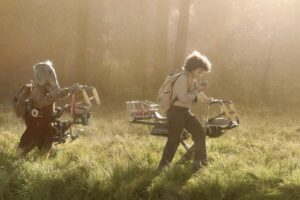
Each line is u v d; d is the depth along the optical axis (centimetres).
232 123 737
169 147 698
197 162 695
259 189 616
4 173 652
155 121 758
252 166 714
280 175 670
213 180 620
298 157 842
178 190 616
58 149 836
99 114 1703
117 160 698
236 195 618
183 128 715
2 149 782
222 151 888
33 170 658
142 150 837
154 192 610
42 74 761
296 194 614
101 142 966
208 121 752
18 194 630
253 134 1195
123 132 1208
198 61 695
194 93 685
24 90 779
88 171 677
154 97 2481
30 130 783
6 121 1402
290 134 1255
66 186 638
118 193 608
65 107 799
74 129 989
